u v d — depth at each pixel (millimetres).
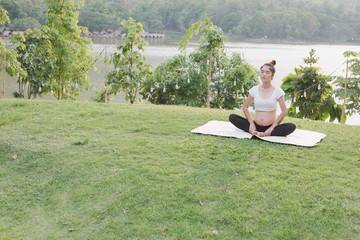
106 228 3529
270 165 4621
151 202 3879
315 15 89438
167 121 6746
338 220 3488
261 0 94938
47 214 3830
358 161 4734
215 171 4477
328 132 6203
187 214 3652
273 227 3426
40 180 4488
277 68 25734
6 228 3592
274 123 5664
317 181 4176
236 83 11312
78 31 12688
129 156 4965
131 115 7160
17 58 11250
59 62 11961
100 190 4164
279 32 85938
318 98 10578
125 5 88125
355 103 10586
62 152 5176
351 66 10305
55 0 12102
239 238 3301
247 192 3971
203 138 5617
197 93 11672
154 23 89438
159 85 11703
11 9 45219
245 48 52188
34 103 8156
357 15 94188
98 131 6117
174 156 4934
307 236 3305
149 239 3336
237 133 5836
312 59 10641
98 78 19328
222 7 90625
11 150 5246
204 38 11852
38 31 11445
